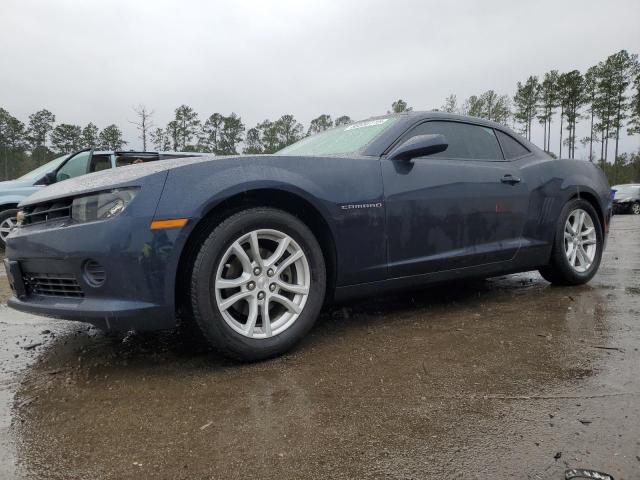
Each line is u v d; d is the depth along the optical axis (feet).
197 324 7.03
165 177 6.99
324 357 7.64
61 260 7.02
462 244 10.12
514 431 5.11
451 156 10.47
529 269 11.98
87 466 4.68
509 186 11.03
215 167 7.33
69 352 8.34
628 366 6.84
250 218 7.37
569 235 12.63
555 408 5.61
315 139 11.71
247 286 7.47
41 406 6.12
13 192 24.35
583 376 6.52
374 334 8.81
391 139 9.61
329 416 5.59
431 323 9.45
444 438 5.02
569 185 12.37
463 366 7.06
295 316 7.89
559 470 4.37
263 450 4.89
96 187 7.06
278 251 7.75
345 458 4.71
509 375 6.66
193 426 5.45
